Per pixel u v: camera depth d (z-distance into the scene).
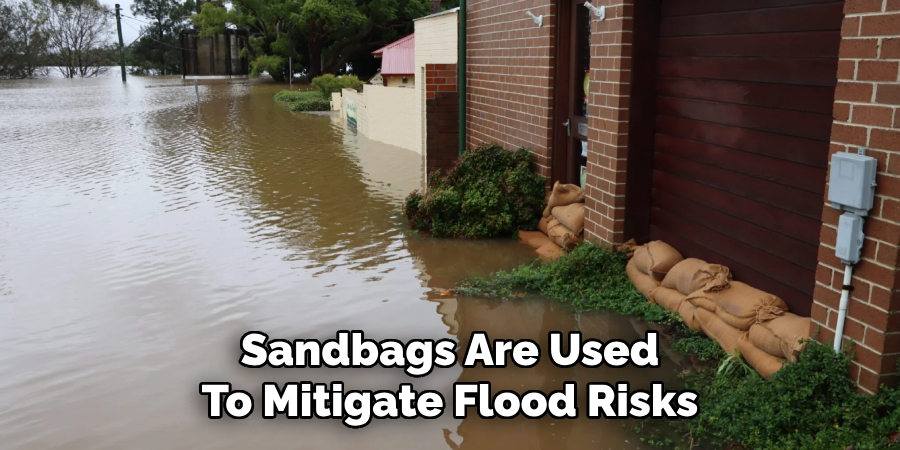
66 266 8.10
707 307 5.25
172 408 4.74
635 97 6.57
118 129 23.33
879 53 3.67
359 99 21.72
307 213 10.57
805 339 4.17
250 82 52.91
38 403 4.84
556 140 8.62
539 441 4.23
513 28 9.34
